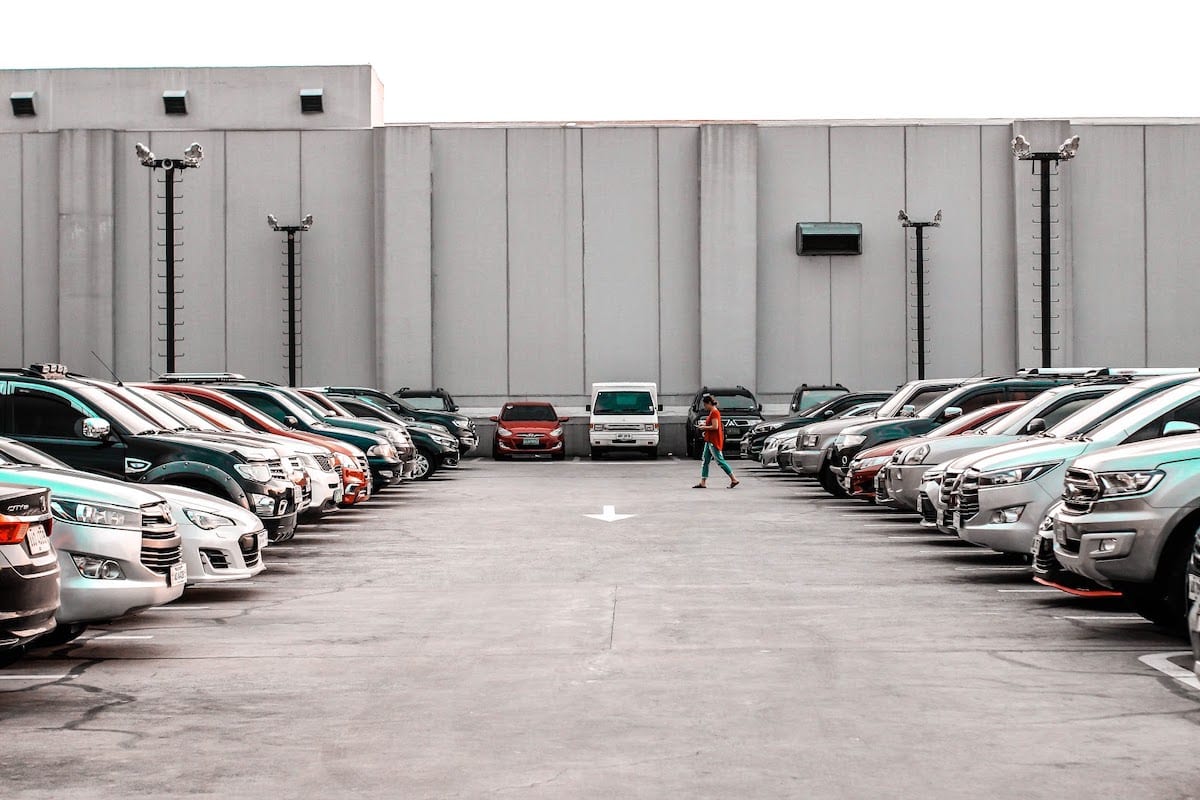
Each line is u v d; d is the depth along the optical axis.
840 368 49.06
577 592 12.79
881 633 10.38
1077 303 48.47
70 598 9.40
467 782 6.18
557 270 49.19
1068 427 14.20
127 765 6.56
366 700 8.05
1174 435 11.03
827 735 7.07
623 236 49.19
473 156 49.03
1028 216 48.31
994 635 10.28
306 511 17.69
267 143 48.66
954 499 14.07
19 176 48.41
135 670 9.05
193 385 21.77
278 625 10.95
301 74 57.25
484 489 28.45
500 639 10.19
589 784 6.12
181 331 48.53
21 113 57.06
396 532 18.88
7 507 7.53
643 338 49.22
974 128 48.84
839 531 18.80
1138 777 6.22
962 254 48.88
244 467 14.16
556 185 49.12
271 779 6.28
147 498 9.87
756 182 48.50
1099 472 10.25
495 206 49.03
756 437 38.03
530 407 44.47
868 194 49.03
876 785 6.09
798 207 49.19
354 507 23.27
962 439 17.08
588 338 49.25
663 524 19.97
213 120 57.22
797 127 49.09
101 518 9.55
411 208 48.16
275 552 16.38
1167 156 48.44
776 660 9.25
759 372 49.16
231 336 48.66
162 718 7.61
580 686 8.38
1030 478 13.15
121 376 48.44
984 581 13.52
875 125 49.03
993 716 7.51
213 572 11.68
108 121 57.16
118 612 9.56
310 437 20.64
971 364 48.84
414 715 7.62
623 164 49.12
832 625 10.77
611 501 24.78
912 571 14.33
